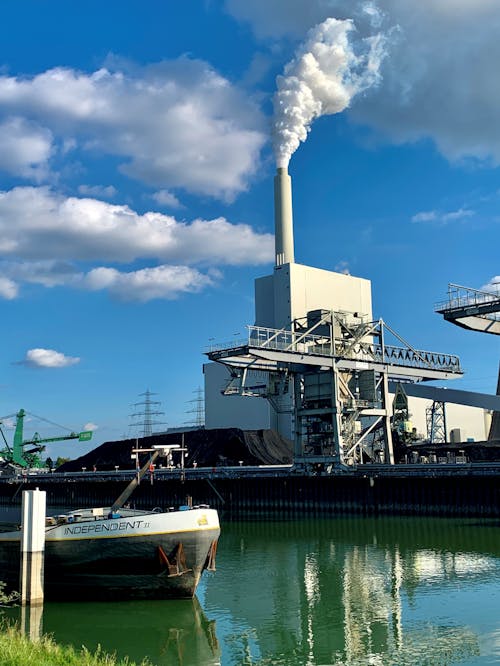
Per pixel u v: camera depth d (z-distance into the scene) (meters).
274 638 29.66
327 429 87.19
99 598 34.88
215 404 137.88
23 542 34.44
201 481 96.44
